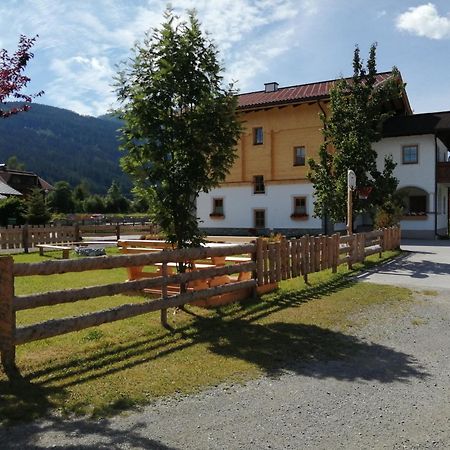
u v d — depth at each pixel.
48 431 3.73
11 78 5.91
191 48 7.32
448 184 28.61
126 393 4.46
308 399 4.44
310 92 29.78
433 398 4.50
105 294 5.84
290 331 6.70
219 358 5.51
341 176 17.17
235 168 31.23
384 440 3.69
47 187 72.69
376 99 17.45
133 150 7.50
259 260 8.99
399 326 7.14
